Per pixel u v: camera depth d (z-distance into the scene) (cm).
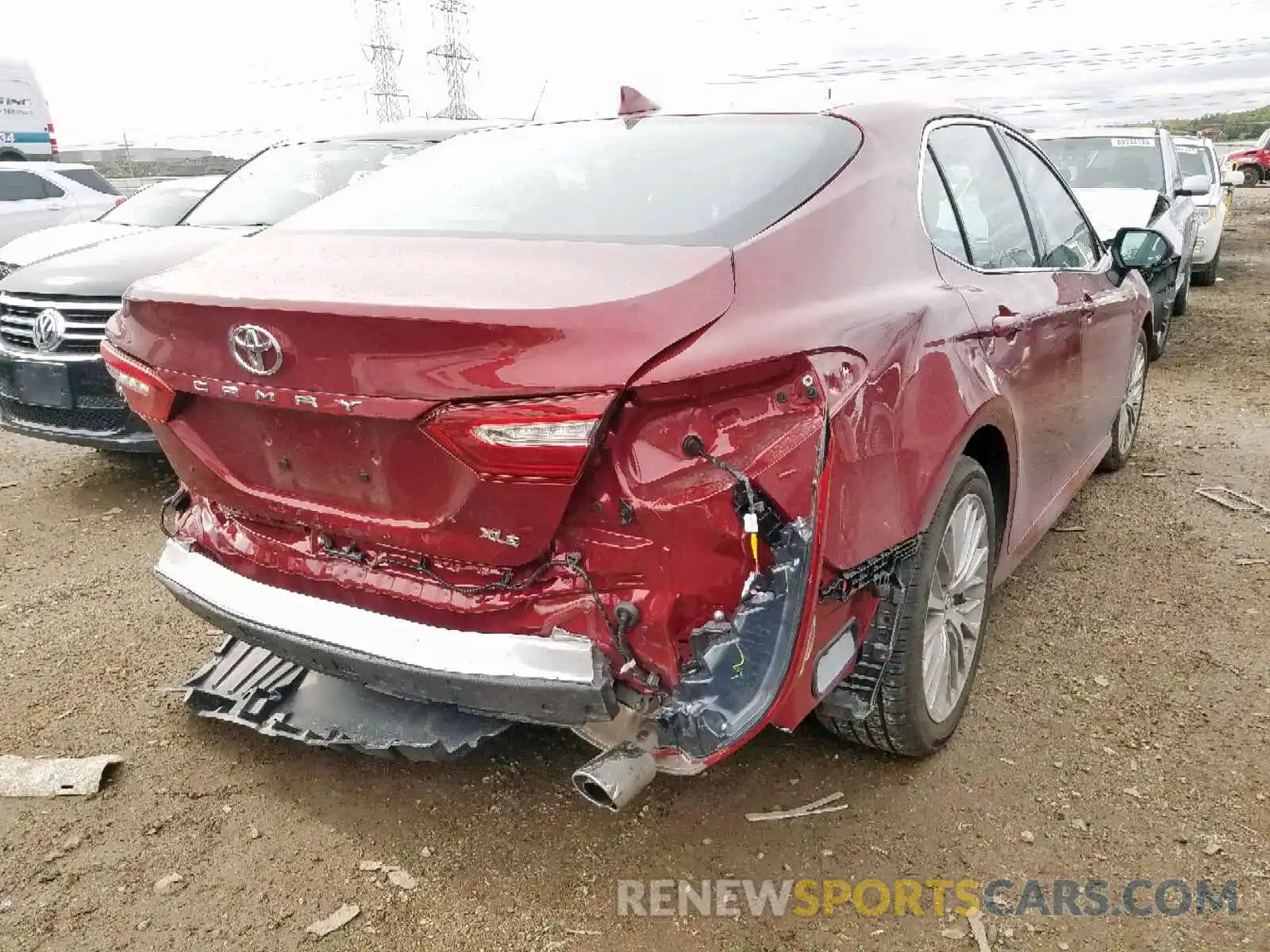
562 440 193
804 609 207
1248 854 252
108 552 454
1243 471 544
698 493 200
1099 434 444
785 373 209
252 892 245
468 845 261
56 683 338
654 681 212
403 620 228
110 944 229
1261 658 346
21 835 264
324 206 298
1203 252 1189
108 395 487
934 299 262
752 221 235
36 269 515
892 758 292
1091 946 225
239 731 310
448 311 195
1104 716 313
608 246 227
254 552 257
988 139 348
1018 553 349
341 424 218
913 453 239
